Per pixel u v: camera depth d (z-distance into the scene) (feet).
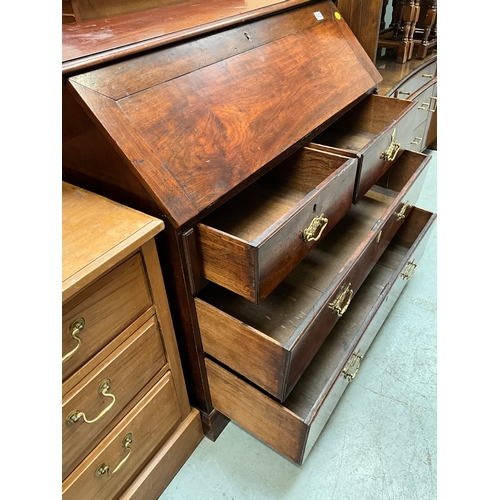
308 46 3.90
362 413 4.06
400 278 4.58
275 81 3.38
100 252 2.11
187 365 3.41
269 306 3.43
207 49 3.02
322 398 3.13
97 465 2.69
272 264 2.56
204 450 3.82
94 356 2.39
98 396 2.51
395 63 6.64
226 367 3.24
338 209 3.27
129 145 2.35
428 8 6.49
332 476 3.59
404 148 4.56
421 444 3.80
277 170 3.80
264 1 4.04
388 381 4.34
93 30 2.99
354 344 3.64
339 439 3.85
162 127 2.53
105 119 2.31
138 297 2.57
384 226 3.93
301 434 2.97
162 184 2.41
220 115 2.87
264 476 3.61
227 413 3.58
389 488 3.50
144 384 2.92
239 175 2.80
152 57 2.67
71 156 2.73
